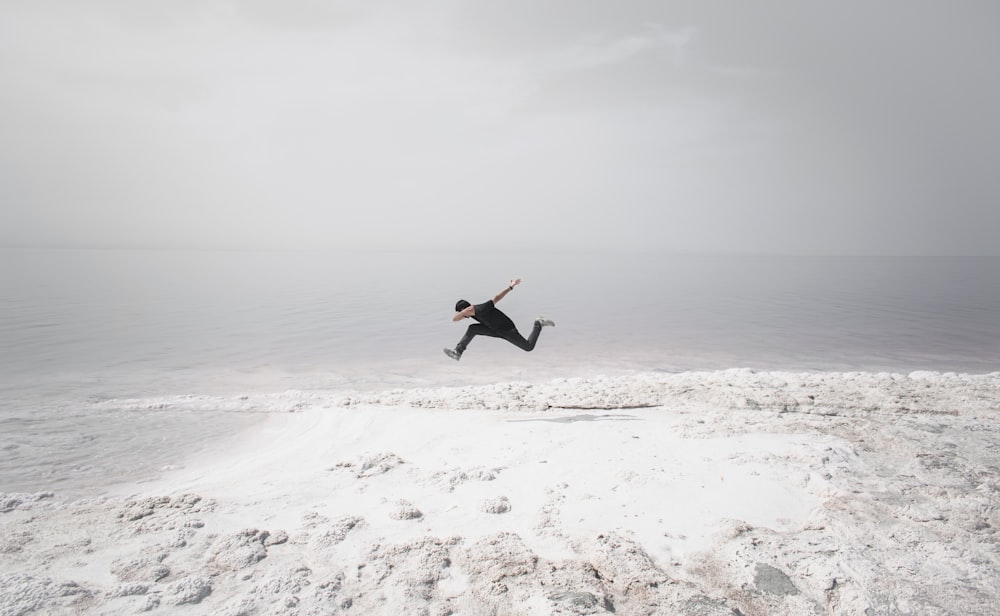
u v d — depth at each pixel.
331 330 20.52
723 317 24.83
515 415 7.77
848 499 4.42
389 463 5.80
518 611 3.12
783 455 5.44
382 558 3.73
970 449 5.68
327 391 11.21
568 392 9.56
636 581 3.38
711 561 3.67
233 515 4.54
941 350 16.41
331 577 3.47
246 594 3.27
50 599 3.16
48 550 3.84
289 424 8.07
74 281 48.09
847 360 14.93
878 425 6.60
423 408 8.57
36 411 9.11
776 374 11.03
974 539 3.80
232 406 9.27
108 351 16.03
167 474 6.00
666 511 4.41
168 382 12.20
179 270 73.62
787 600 3.22
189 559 3.73
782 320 23.75
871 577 3.34
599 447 5.98
